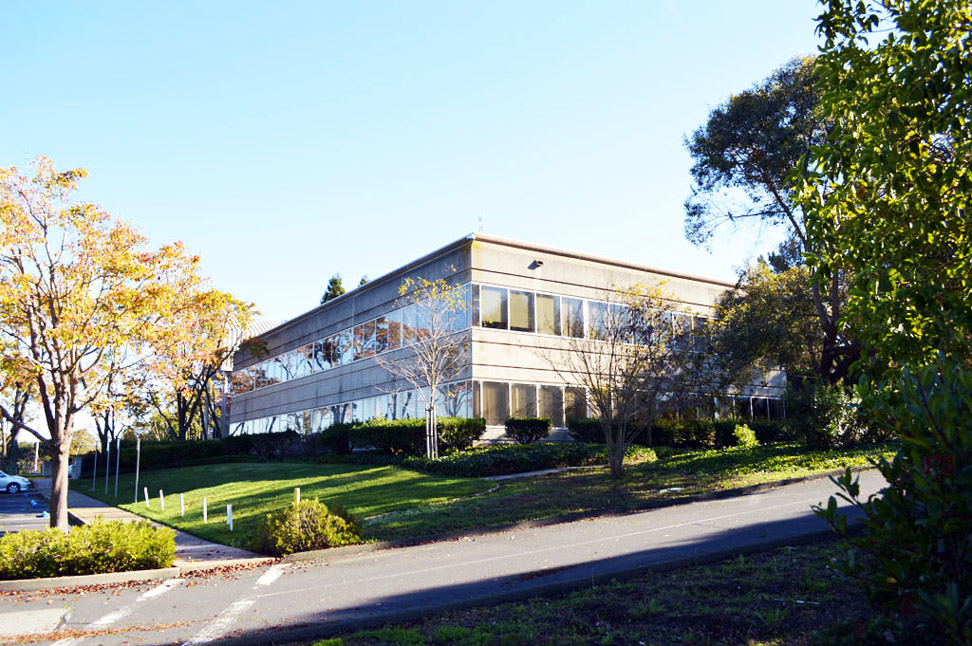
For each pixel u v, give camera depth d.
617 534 12.84
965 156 7.07
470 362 28.12
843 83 7.53
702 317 33.41
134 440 48.91
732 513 14.14
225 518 19.30
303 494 21.27
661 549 10.79
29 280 16.73
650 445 29.44
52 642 7.77
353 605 8.75
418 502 18.75
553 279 30.91
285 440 39.34
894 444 21.47
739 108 26.80
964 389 4.70
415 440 27.58
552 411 29.95
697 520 13.63
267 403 47.22
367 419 34.69
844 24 7.85
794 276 30.47
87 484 40.03
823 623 6.20
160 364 19.19
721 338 28.45
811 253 7.92
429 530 14.85
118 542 12.29
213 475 32.81
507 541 13.23
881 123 7.19
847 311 7.62
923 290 6.68
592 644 6.17
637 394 21.62
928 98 6.85
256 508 20.12
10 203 16.33
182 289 19.27
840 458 20.45
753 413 36.56
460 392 28.66
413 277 32.34
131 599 10.26
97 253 17.34
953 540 4.65
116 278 17.75
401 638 6.76
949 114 6.88
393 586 9.79
